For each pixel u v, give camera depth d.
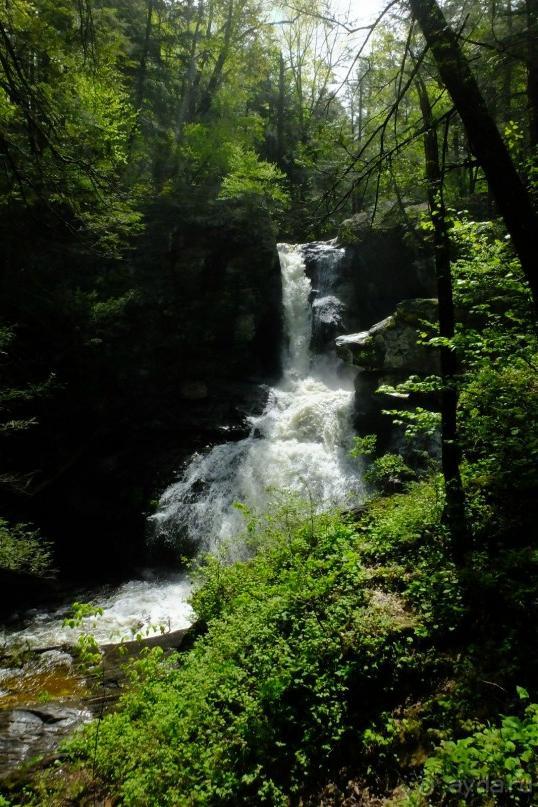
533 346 6.55
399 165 5.23
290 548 7.27
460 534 6.23
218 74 23.98
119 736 4.98
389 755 4.12
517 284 6.43
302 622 5.61
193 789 4.29
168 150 22.33
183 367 17.83
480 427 6.86
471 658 4.68
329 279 20.16
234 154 21.36
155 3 21.81
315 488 13.20
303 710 4.78
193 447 15.84
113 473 15.62
